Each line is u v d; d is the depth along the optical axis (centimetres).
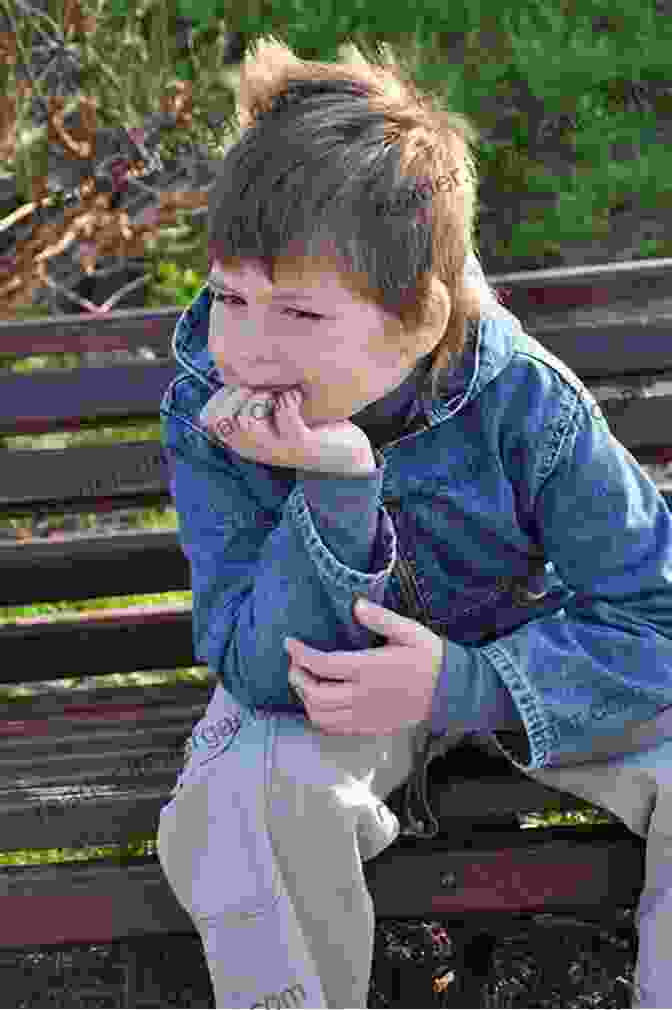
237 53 491
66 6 434
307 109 199
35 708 278
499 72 477
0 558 286
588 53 467
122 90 436
